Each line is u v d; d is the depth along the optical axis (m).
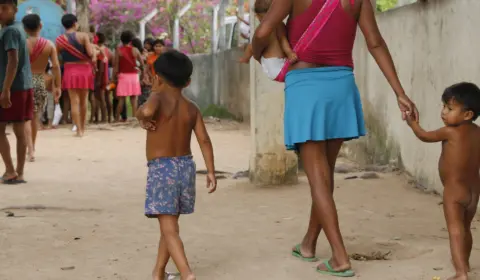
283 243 5.91
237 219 6.86
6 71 8.65
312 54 4.97
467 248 4.74
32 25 11.21
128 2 29.70
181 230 6.41
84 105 15.30
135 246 5.85
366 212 7.10
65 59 14.93
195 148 13.07
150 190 4.57
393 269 5.08
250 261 5.36
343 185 8.66
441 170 4.80
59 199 8.03
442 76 7.86
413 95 8.93
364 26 5.00
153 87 4.72
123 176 9.77
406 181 8.80
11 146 13.48
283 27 5.10
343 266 4.90
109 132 16.44
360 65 11.16
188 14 30.91
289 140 5.08
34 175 9.85
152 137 4.59
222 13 22.83
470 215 4.80
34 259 5.47
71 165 10.86
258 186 8.70
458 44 7.37
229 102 20.92
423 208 7.25
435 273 4.96
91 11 29.69
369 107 10.69
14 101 8.90
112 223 6.73
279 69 5.11
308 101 4.95
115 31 31.45
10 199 8.04
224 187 8.70
